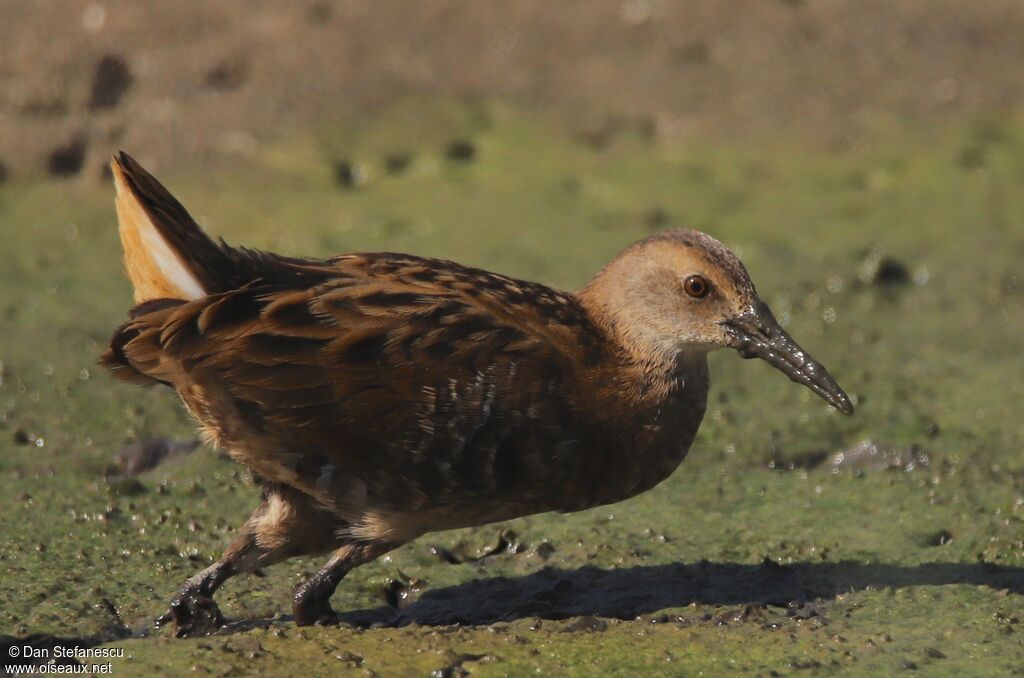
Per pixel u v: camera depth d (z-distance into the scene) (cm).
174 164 3200
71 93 3334
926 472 2158
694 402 1788
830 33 3738
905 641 1658
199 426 1712
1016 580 1817
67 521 1939
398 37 3641
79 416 2281
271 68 3481
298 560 1873
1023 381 2475
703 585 1816
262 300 1633
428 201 3142
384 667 1579
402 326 1647
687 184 3250
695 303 1756
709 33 3719
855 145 3416
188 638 1650
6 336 2562
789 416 2347
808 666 1597
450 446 1645
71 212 3088
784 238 3034
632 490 1756
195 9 3584
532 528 1973
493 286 1734
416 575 1845
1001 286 2852
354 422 1630
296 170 3212
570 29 3722
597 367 1719
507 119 3472
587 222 3072
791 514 2019
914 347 2620
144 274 1669
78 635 1659
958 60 3681
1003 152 3397
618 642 1645
